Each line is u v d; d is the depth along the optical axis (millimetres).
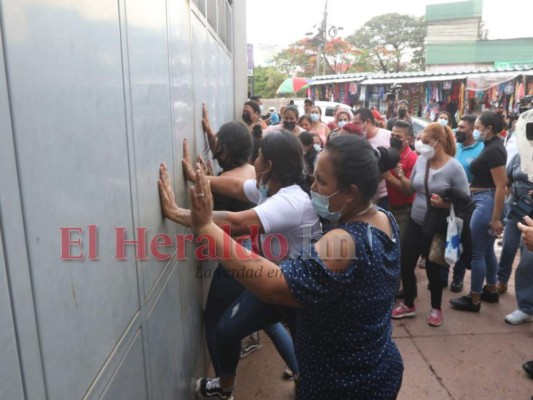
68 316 836
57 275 792
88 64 939
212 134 2889
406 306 3641
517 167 3859
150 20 1481
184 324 2037
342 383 1358
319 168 1354
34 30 716
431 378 2855
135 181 1292
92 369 954
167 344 1683
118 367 1123
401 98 14711
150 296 1442
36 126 722
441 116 4984
